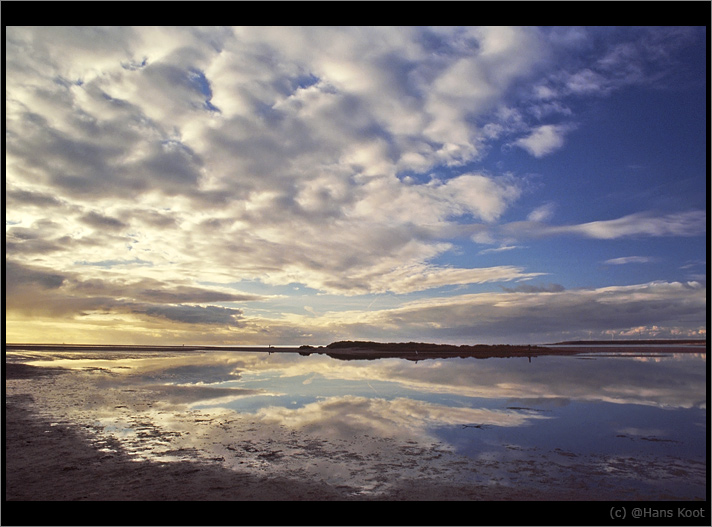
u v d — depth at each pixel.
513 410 12.21
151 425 10.02
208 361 33.47
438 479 6.71
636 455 7.93
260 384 18.17
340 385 17.97
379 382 19.08
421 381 19.42
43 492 6.11
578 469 7.18
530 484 6.51
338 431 9.64
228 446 8.40
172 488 6.29
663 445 8.57
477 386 17.70
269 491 6.21
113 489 6.24
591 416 11.34
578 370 24.78
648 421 10.73
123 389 15.75
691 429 9.92
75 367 24.70
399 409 12.34
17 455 7.69
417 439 9.00
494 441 8.87
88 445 8.33
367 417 11.18
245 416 11.17
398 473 6.96
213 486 6.38
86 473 6.86
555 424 10.42
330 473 6.95
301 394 15.25
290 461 7.54
